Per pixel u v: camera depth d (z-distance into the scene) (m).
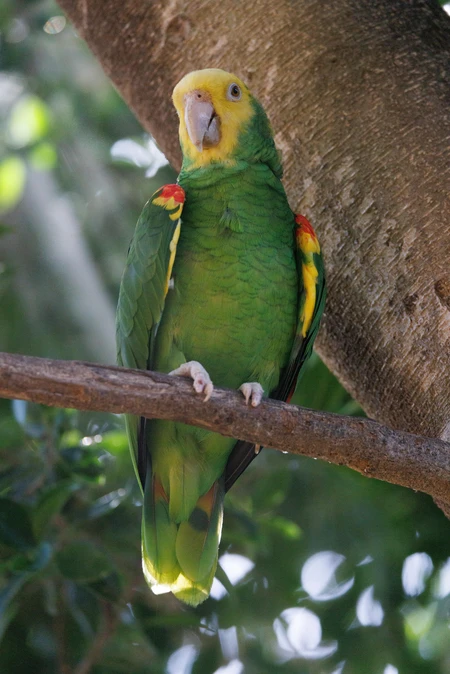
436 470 5.86
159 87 8.08
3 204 14.59
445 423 6.48
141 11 7.89
